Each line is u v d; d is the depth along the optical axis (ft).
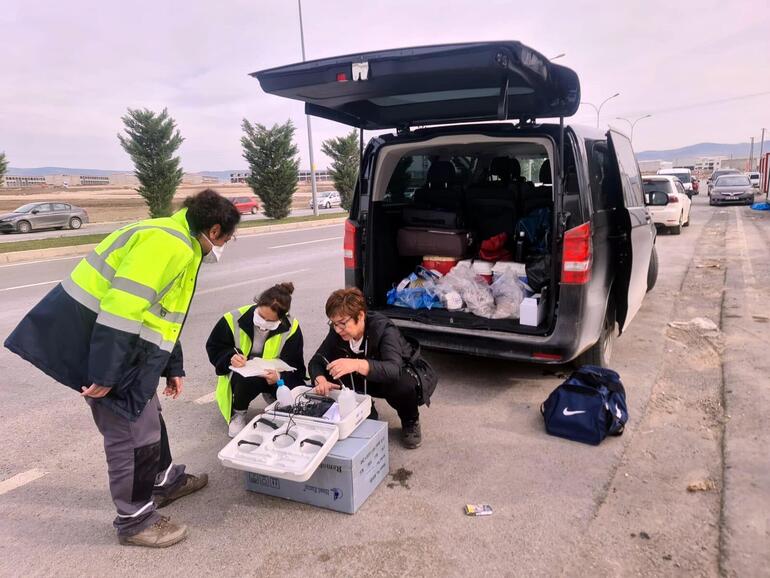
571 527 8.23
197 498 9.44
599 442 10.65
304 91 11.23
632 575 7.22
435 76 10.16
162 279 7.15
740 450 10.00
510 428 11.50
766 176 77.66
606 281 12.60
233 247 46.96
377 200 14.14
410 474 9.88
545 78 10.30
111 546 8.26
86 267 7.38
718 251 34.37
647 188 44.14
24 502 9.43
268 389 11.89
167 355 7.64
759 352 14.93
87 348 7.33
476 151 15.25
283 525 8.60
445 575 7.34
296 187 90.84
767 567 7.18
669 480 9.34
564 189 11.35
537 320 12.00
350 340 10.55
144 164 80.64
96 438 11.78
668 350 15.83
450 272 14.11
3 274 35.29
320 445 8.76
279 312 10.86
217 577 7.50
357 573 7.45
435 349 12.93
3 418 12.82
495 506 8.82
